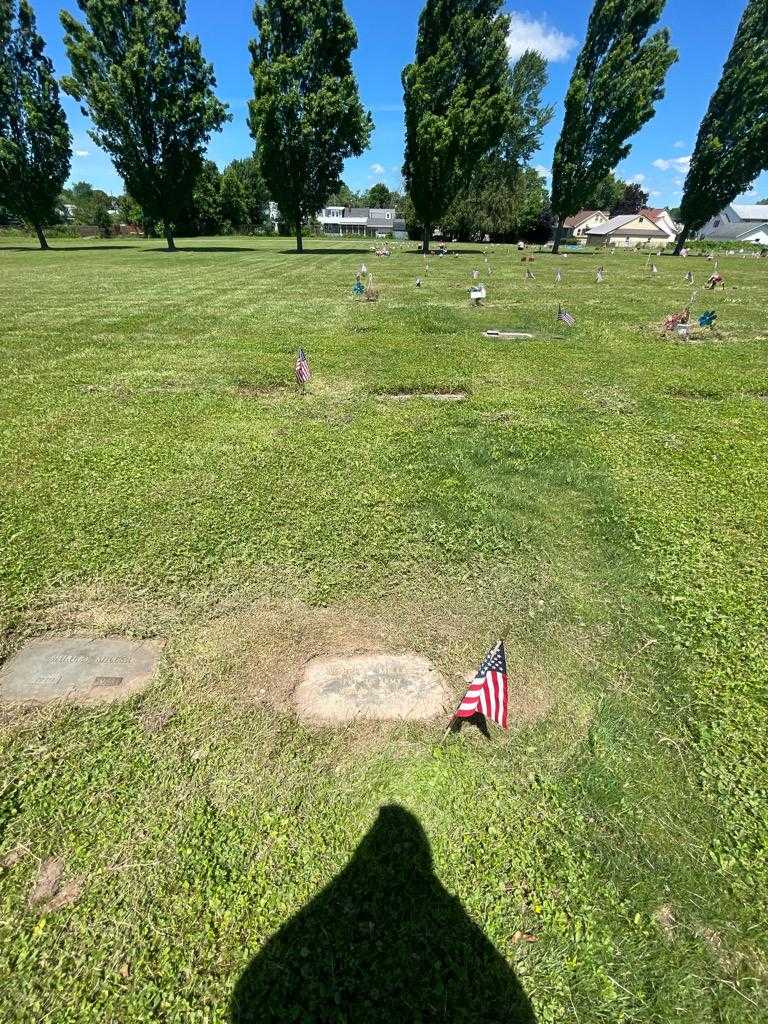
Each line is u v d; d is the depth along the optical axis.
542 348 10.88
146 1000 1.92
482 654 3.42
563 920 2.17
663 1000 1.96
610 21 35.41
